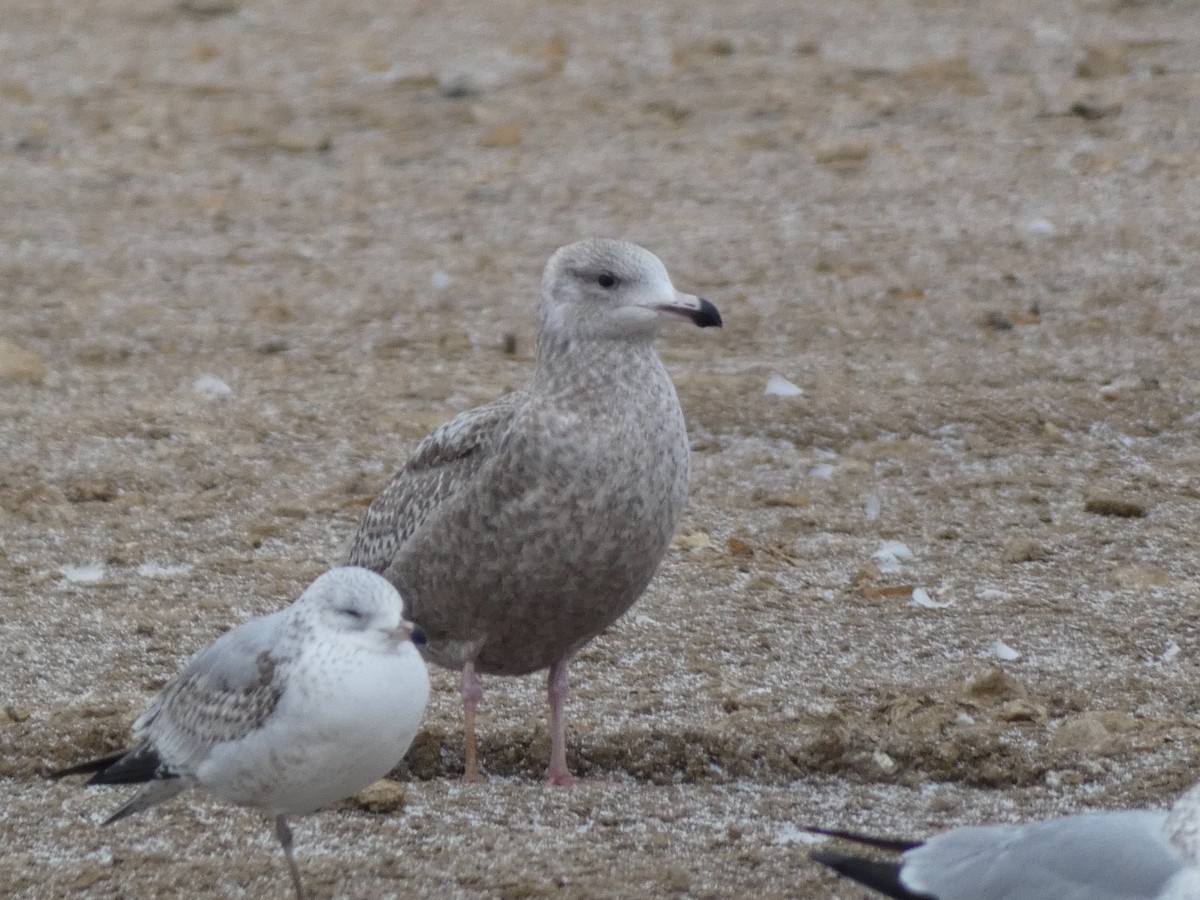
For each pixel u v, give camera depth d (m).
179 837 9.04
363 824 9.16
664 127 24.83
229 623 11.51
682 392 15.62
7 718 10.16
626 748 10.08
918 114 24.78
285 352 17.16
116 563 12.57
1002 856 7.23
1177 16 29.19
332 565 12.51
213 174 23.38
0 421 15.27
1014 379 16.05
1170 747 9.80
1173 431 14.98
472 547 9.55
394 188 22.66
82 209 21.89
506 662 9.98
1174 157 22.19
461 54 28.98
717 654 11.13
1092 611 11.62
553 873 8.58
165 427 15.12
